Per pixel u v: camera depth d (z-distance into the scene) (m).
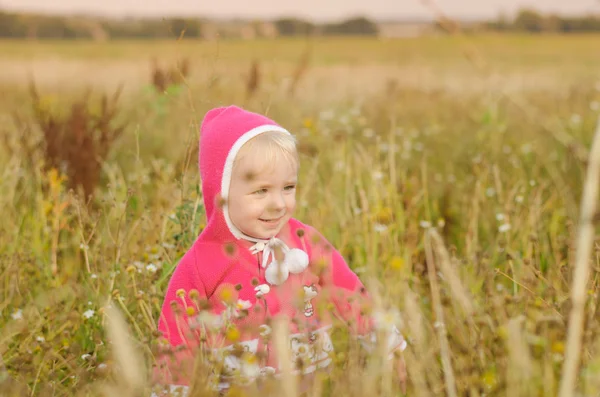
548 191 4.68
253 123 2.41
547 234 3.88
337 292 2.50
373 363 1.97
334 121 6.90
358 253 3.51
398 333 2.30
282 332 2.00
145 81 13.21
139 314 2.77
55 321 3.02
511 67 14.55
